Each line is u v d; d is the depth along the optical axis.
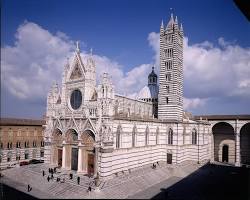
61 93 83.88
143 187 64.62
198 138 103.12
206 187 67.38
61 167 78.88
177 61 96.19
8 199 48.84
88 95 76.19
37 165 82.81
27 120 100.75
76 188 59.53
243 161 111.06
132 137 79.06
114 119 70.12
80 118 74.31
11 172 76.75
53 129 83.62
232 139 116.44
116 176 68.94
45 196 55.78
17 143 92.00
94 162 70.00
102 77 70.12
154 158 90.00
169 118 95.38
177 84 95.88
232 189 65.50
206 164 105.94
